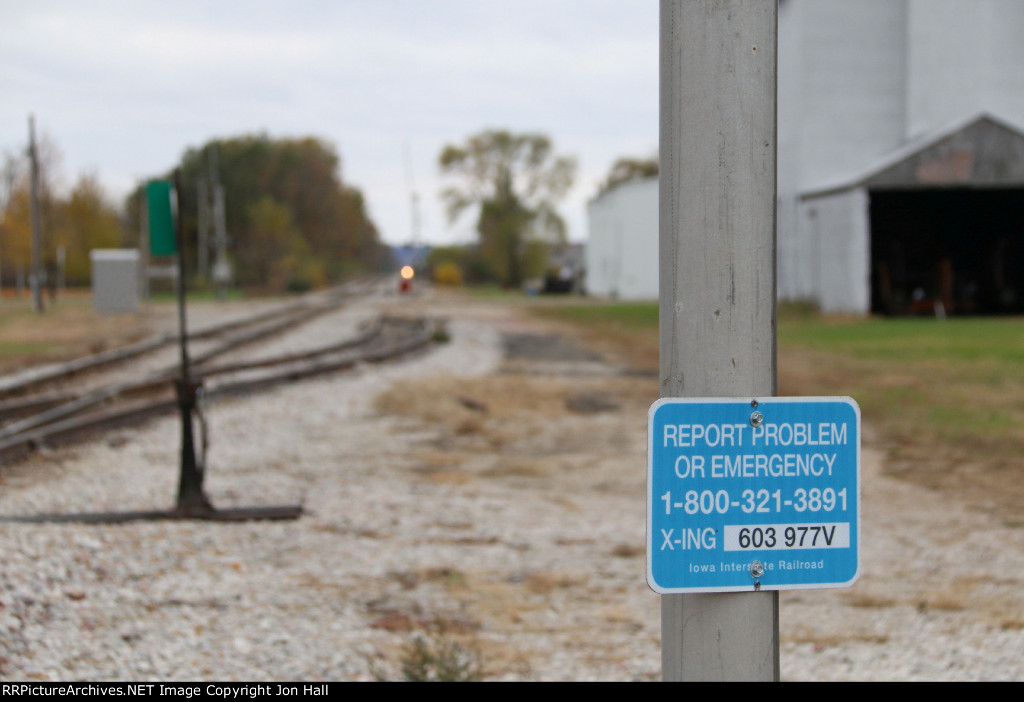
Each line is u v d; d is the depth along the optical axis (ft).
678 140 6.27
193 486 25.23
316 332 94.43
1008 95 116.57
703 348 6.29
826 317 112.88
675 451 6.24
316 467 32.83
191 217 272.72
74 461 31.78
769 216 6.30
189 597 18.81
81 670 14.97
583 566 22.33
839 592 20.45
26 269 200.34
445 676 15.38
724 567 6.29
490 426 42.68
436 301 189.16
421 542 23.84
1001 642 17.28
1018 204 125.59
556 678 15.71
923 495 29.01
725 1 6.20
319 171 330.13
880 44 123.75
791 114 126.62
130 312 114.11
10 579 18.04
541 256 271.69
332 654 16.42
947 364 61.93
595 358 73.92
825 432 6.38
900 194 126.72
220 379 54.54
